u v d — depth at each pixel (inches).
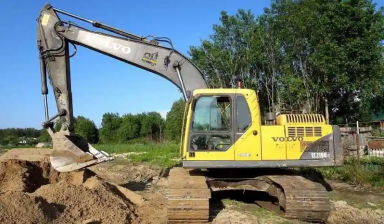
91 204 293.0
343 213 309.9
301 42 840.9
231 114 304.8
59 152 355.9
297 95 873.5
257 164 300.8
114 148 1279.5
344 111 1016.9
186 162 300.4
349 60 791.1
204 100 308.0
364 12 796.6
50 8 369.7
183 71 354.6
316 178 470.6
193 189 276.7
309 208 270.5
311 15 803.4
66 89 365.7
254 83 962.7
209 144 302.5
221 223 273.9
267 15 933.2
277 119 328.5
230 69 964.6
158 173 590.2
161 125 2448.3
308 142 306.2
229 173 329.4
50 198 285.9
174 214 271.9
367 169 476.1
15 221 224.8
